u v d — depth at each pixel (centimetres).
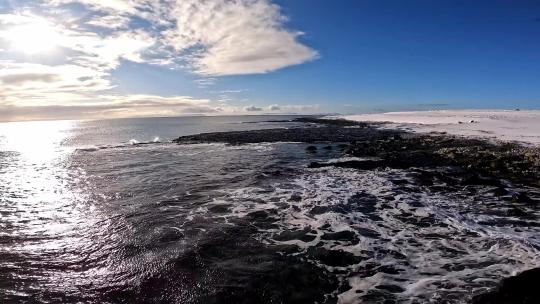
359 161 1942
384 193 1349
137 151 2930
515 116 5603
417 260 792
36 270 773
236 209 1192
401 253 832
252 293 670
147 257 831
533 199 1224
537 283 636
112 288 696
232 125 8019
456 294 642
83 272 764
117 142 4103
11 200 1400
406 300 633
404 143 2731
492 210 1123
